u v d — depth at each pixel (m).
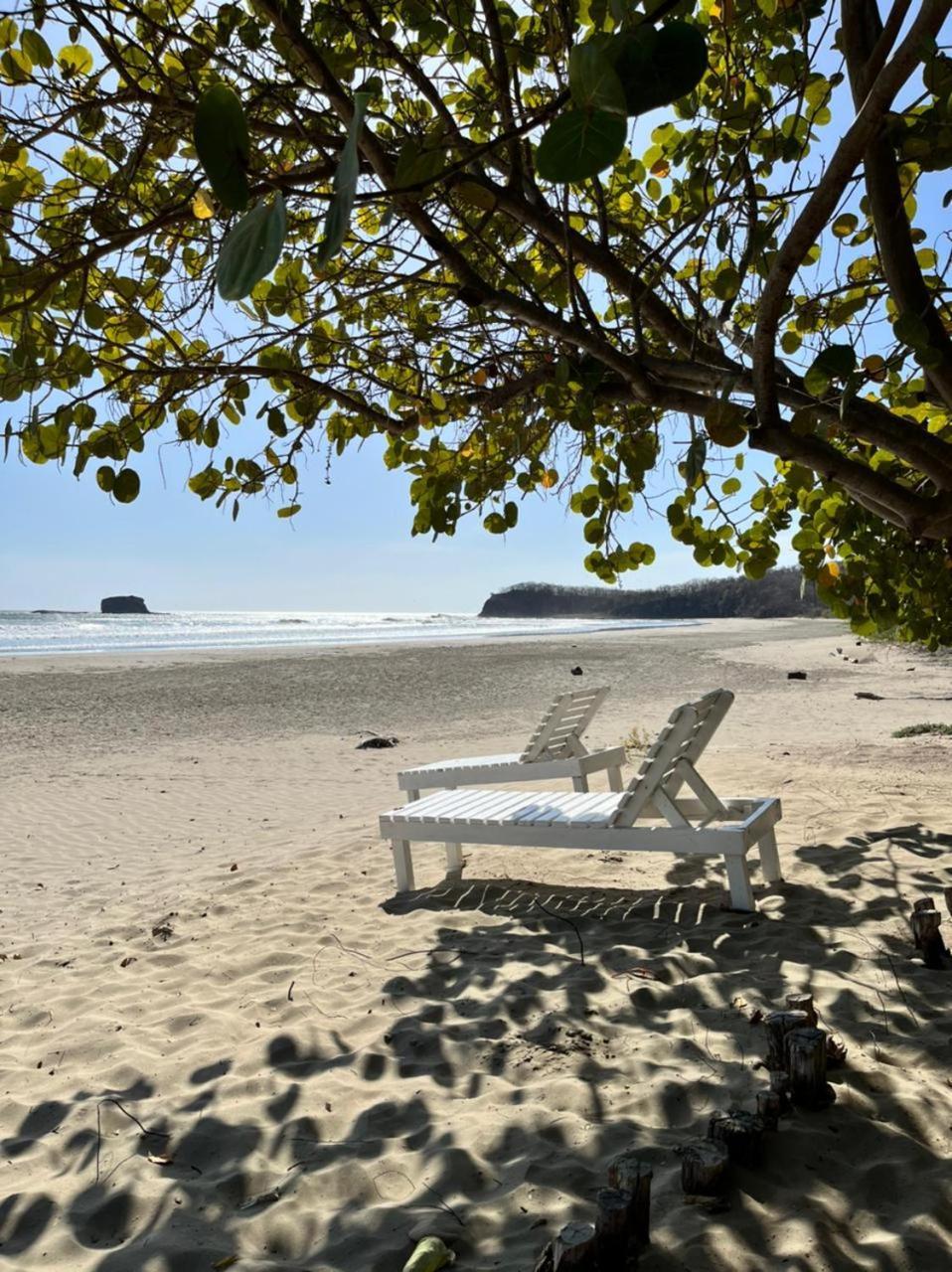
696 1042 3.86
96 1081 4.00
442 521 3.23
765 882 5.87
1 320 2.25
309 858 7.45
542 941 5.23
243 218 0.91
